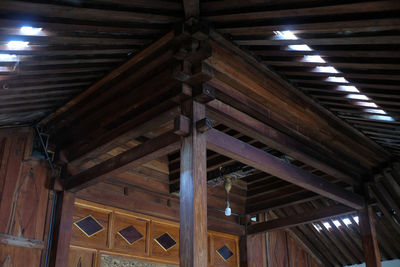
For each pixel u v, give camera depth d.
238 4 3.12
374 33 2.86
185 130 3.54
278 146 4.66
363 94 3.95
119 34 3.46
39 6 2.79
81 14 3.01
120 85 4.28
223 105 4.02
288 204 6.86
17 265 4.62
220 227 6.98
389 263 8.07
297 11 2.90
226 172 5.83
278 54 3.69
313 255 8.67
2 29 2.89
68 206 5.09
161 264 6.05
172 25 3.53
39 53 3.32
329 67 3.62
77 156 5.05
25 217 4.86
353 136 5.33
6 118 4.61
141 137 5.68
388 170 5.90
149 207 6.04
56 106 4.86
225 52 3.84
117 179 5.74
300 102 4.66
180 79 3.66
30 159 5.10
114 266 5.50
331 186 5.38
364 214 5.89
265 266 7.62
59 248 4.83
